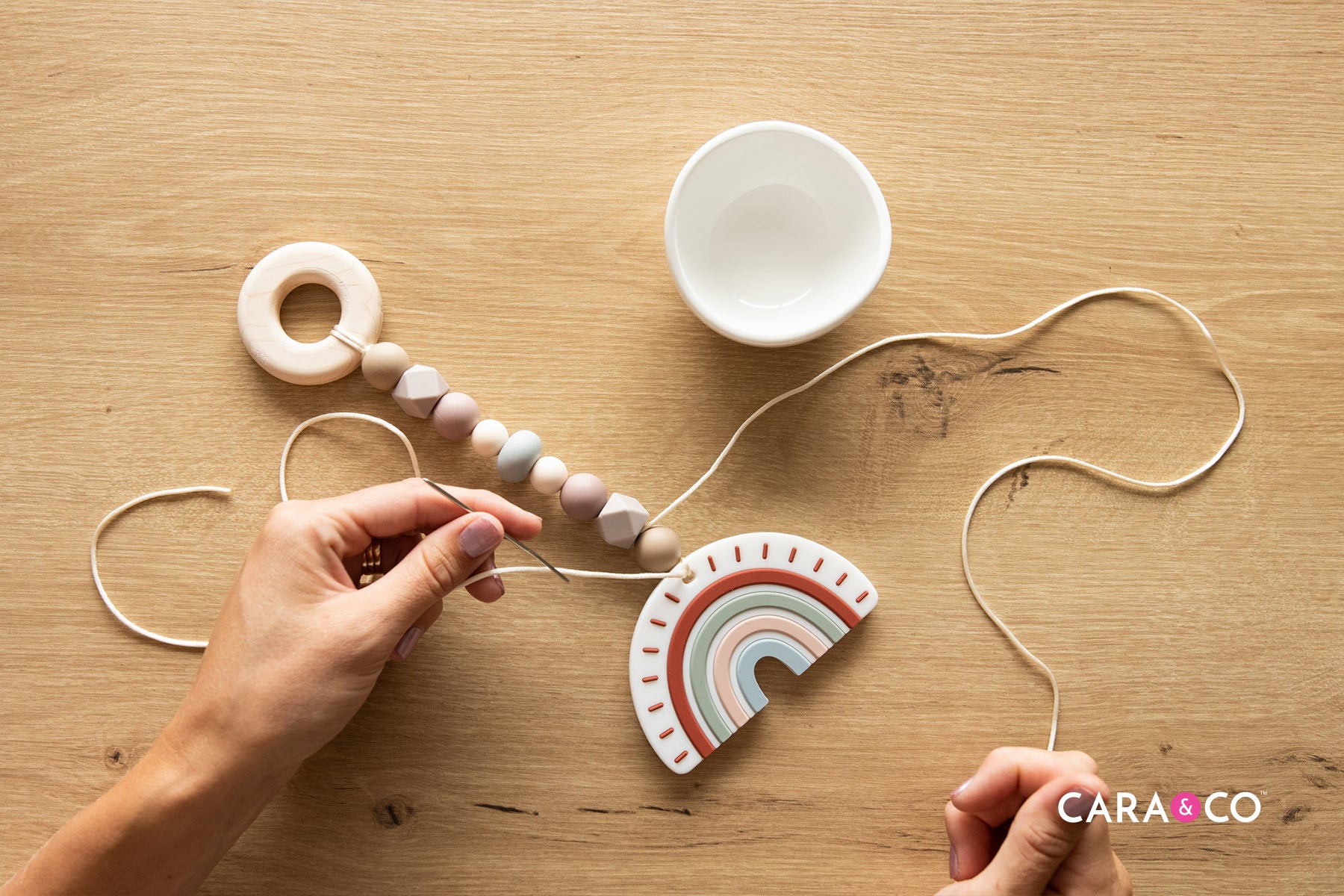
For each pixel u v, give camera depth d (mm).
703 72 948
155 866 795
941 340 954
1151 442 956
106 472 925
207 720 785
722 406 944
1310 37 962
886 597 941
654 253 945
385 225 938
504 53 940
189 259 932
